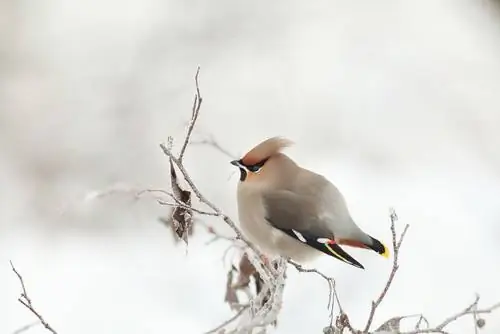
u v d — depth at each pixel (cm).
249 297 737
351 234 753
